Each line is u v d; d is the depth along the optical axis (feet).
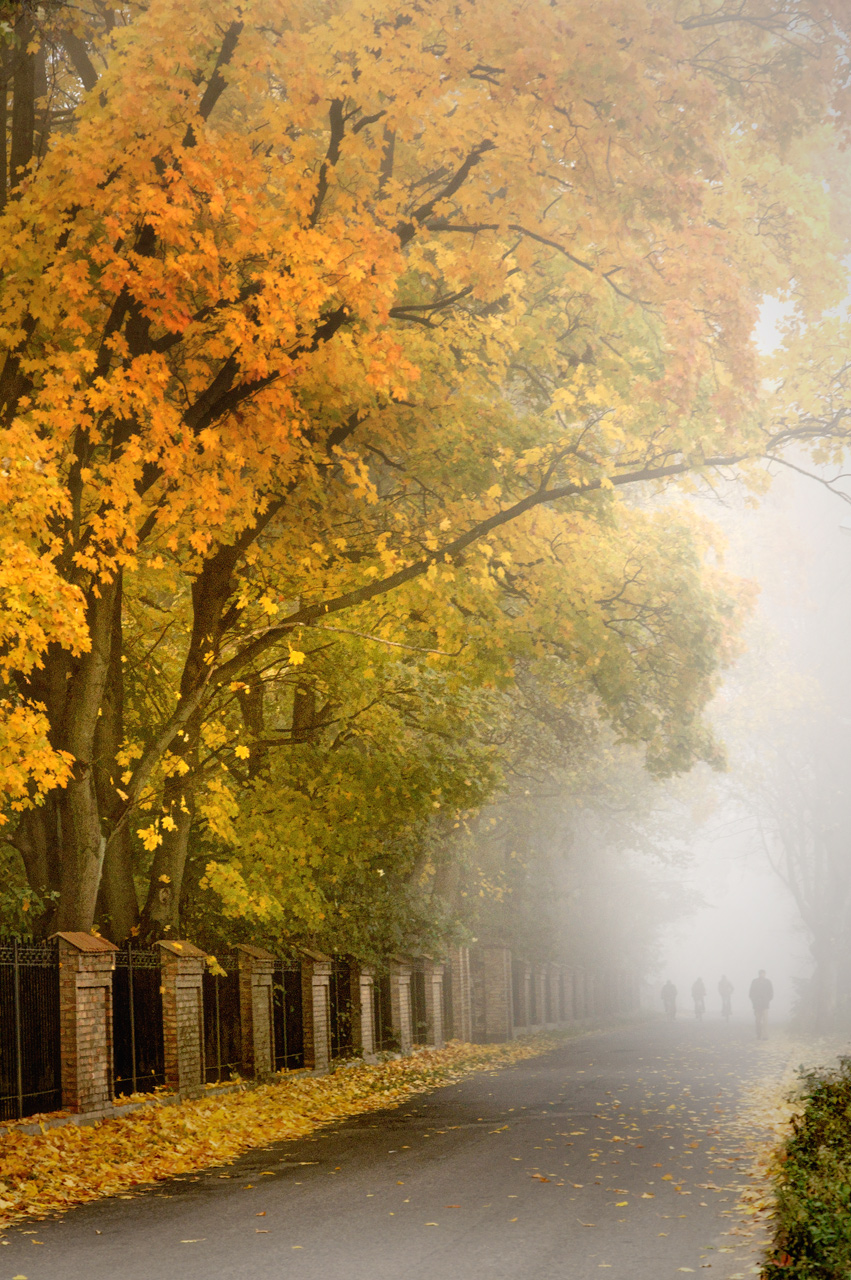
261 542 98.37
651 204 73.36
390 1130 77.82
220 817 94.12
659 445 94.02
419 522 96.73
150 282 65.77
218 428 75.36
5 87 81.51
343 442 95.20
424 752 105.91
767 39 84.02
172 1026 88.07
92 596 78.74
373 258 70.90
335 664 102.47
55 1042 74.49
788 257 94.17
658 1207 48.44
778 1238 37.78
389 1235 44.04
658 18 71.26
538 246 87.56
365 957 135.03
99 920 95.35
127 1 75.36
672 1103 92.12
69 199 65.77
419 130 79.00
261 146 75.51
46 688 81.92
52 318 70.18
